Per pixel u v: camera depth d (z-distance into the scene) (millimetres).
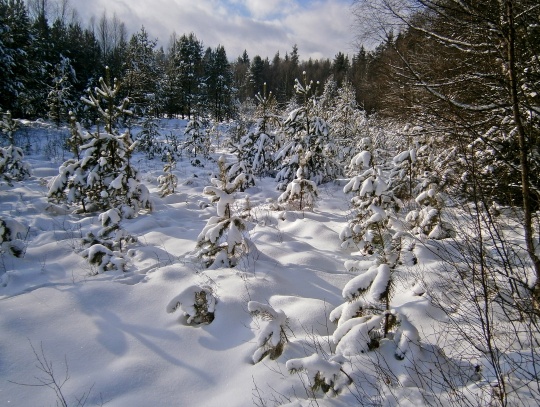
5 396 2521
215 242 4410
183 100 33625
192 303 3436
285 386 2652
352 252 5465
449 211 5305
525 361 2389
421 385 2514
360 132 13734
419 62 5414
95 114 22188
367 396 2463
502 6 2984
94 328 3301
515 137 3480
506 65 3484
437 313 3475
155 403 2555
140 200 7281
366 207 5207
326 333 3379
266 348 2936
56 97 20406
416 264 4523
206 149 16047
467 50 4125
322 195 8922
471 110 3986
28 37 21234
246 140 11828
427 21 4578
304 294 4105
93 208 7406
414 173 7523
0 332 3092
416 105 5191
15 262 4621
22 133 16188
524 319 2781
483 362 2613
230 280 4086
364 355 2805
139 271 4496
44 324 3270
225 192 4676
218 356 3055
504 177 3656
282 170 10008
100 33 47625
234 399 2568
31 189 8648
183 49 37500
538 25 3135
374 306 3111
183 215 7586
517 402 2137
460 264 4148
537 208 3408
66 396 2557
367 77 8219
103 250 4449
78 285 3928
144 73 25359
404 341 2805
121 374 2787
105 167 7098
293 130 10172
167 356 3031
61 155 13234
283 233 6094
